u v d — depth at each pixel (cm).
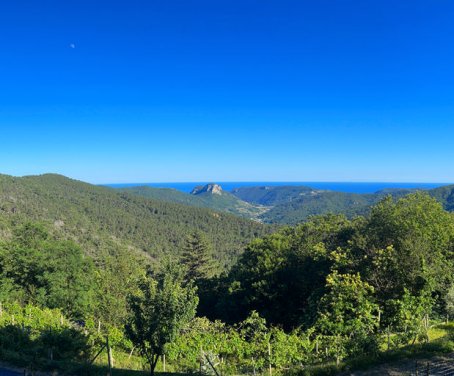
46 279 3359
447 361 1270
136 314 1180
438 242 2778
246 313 3853
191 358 1952
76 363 1512
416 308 1816
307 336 1969
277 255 4088
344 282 2275
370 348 1492
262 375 1568
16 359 1490
